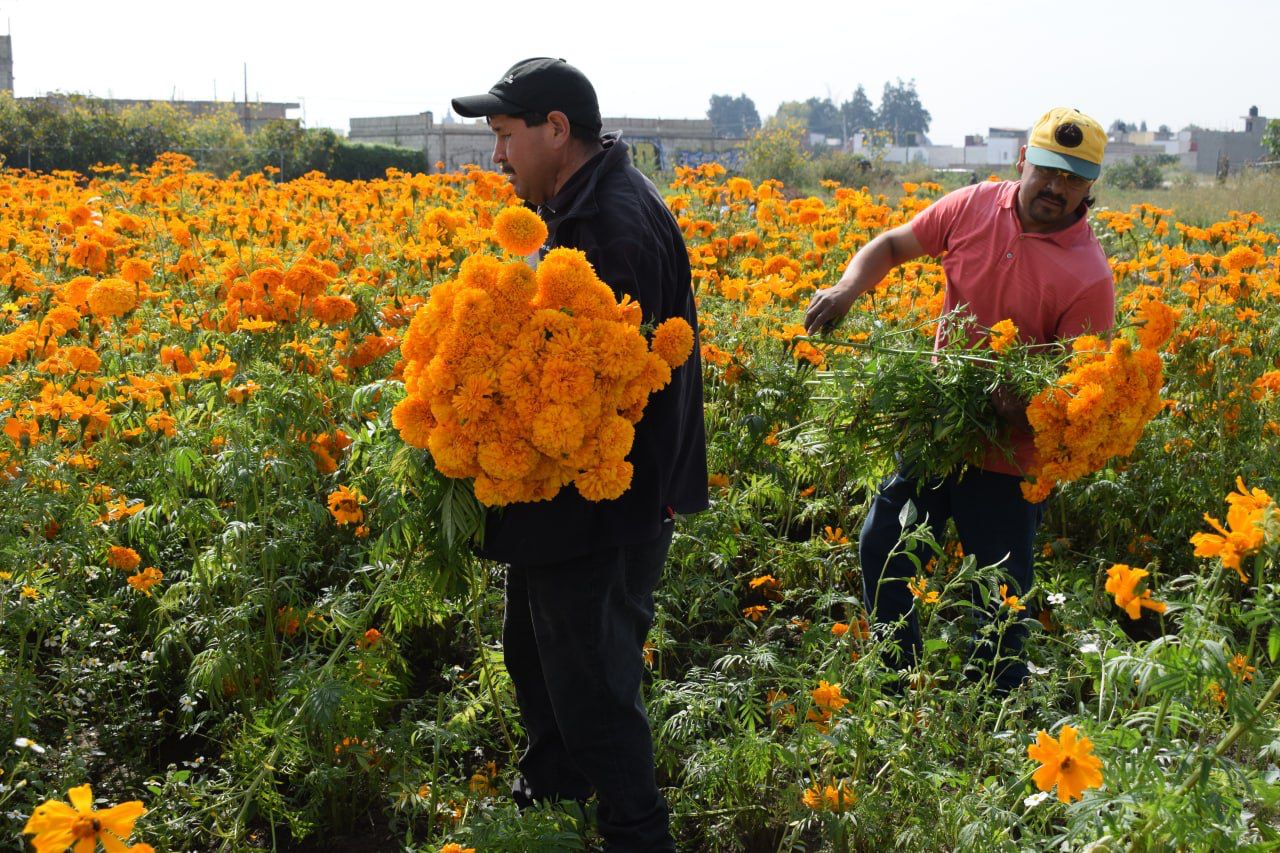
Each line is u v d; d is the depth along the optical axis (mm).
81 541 3502
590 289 2533
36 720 3592
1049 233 3742
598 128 2920
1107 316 3742
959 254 3914
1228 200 19047
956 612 4102
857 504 5043
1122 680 2203
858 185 30406
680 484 3025
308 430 3859
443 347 2500
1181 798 2178
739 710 3406
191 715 3604
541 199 2977
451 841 2820
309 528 3998
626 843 2904
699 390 3084
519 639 3109
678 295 2959
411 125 46344
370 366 4395
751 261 6031
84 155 26078
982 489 3818
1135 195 23328
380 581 3127
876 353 3930
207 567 3660
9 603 3318
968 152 95875
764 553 4559
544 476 2557
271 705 3295
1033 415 3416
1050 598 3291
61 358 3857
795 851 3049
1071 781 2143
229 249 7270
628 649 2898
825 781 3014
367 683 3160
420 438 2580
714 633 4391
